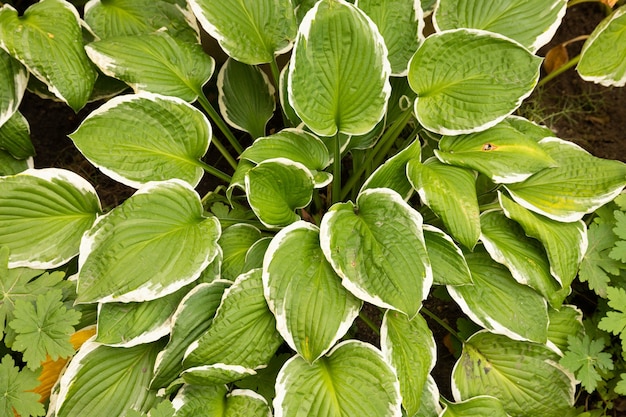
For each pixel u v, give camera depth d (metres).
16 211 0.98
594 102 1.28
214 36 1.02
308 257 0.96
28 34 1.00
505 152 1.02
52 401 0.98
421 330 0.99
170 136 1.02
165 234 0.96
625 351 1.02
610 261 1.06
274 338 0.95
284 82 1.05
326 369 0.97
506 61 1.01
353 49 0.98
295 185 1.00
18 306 0.94
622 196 1.07
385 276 0.93
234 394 0.98
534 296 1.02
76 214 1.01
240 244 1.04
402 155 0.99
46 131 1.23
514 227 1.04
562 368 1.04
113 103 0.99
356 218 0.97
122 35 1.07
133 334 0.95
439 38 1.01
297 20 1.09
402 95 1.13
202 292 0.96
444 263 0.98
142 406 0.97
